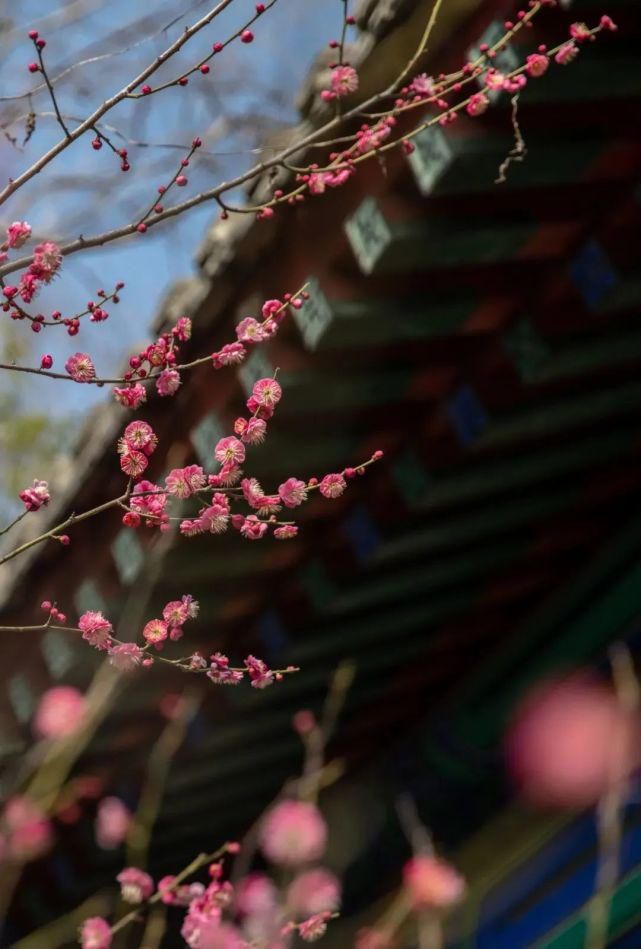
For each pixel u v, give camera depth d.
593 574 4.17
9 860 4.05
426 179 2.74
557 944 4.25
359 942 4.00
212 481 1.95
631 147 2.88
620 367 3.32
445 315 3.05
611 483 3.85
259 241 2.87
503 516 3.71
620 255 2.94
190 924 2.88
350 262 2.96
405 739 4.70
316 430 3.26
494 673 4.42
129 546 3.39
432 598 3.97
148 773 4.09
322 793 4.77
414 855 4.45
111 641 1.96
